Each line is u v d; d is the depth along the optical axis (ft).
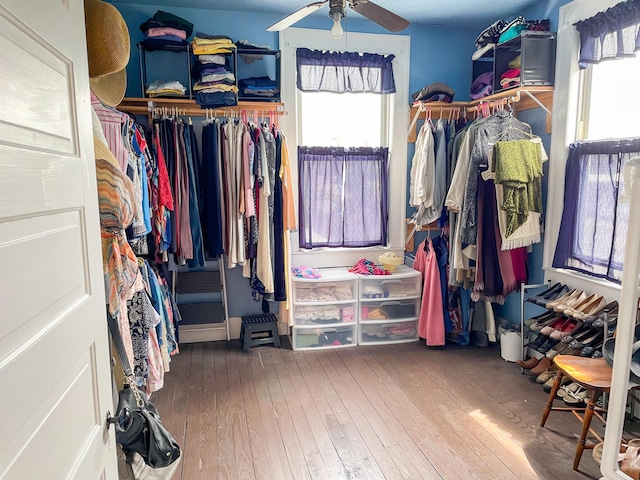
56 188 2.86
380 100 12.89
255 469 7.08
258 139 10.77
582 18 9.46
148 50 10.58
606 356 7.04
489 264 10.41
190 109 10.89
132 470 4.59
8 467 2.18
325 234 12.79
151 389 7.83
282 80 11.85
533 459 7.32
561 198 10.26
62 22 3.06
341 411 8.79
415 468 7.12
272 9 11.32
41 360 2.56
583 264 9.70
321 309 11.78
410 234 13.04
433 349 11.89
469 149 10.65
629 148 8.45
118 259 5.06
